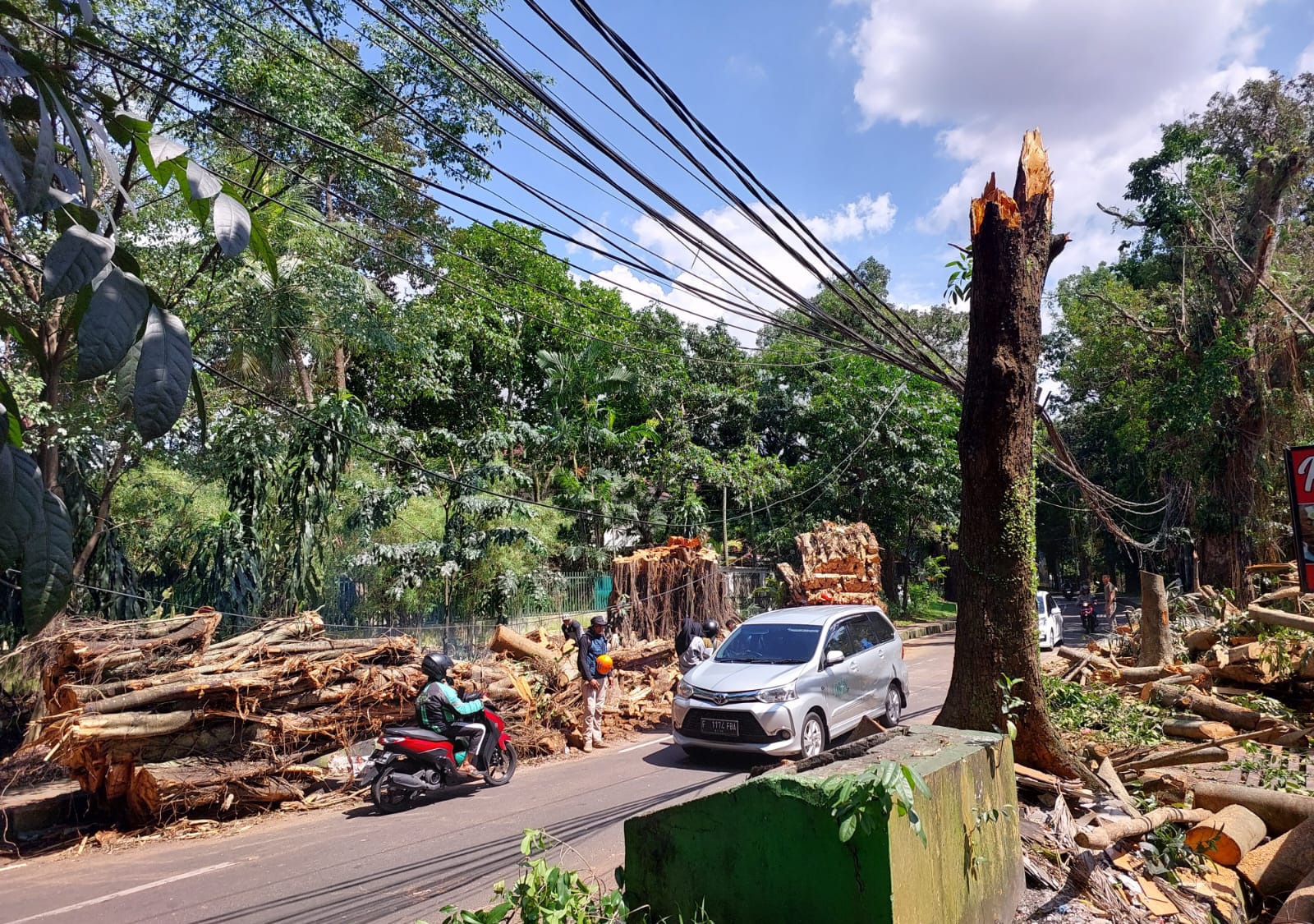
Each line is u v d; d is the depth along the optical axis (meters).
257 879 6.29
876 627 11.75
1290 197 27.73
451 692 8.84
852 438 27.92
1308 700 10.77
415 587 16.97
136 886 6.23
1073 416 39.47
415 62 13.77
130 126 1.86
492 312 25.28
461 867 6.37
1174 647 13.85
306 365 18.91
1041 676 6.73
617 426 27.02
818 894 3.49
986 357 6.85
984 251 6.91
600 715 11.54
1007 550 6.75
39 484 1.55
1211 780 7.24
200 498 15.72
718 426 30.41
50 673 8.20
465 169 15.91
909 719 12.05
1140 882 5.20
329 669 8.97
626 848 4.11
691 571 16.36
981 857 4.24
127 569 12.45
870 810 3.38
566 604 18.88
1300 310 25.22
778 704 9.24
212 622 8.92
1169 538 28.31
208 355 13.81
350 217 16.36
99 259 1.60
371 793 8.45
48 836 7.76
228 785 7.99
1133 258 32.72
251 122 12.62
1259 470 25.30
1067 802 6.13
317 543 13.99
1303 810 6.02
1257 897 5.54
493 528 17.84
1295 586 15.02
